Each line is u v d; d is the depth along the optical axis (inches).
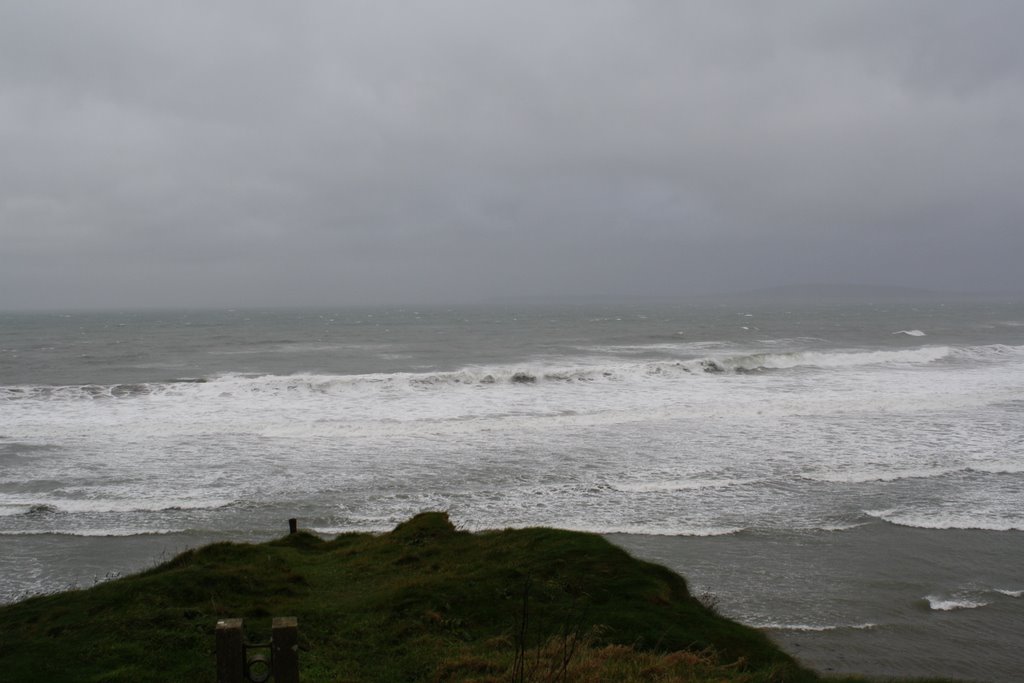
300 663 280.7
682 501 615.5
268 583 390.9
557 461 748.0
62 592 393.4
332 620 335.0
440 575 392.5
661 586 380.5
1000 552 504.7
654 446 812.0
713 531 542.0
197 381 1321.4
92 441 839.1
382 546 469.7
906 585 450.0
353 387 1238.9
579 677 259.8
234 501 626.5
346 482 679.7
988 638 383.6
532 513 588.7
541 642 302.2
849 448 798.5
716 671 285.9
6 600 432.5
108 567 488.1
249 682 183.9
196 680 263.1
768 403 1075.9
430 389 1234.6
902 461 742.5
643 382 1322.6
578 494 637.3
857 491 641.6
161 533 553.0
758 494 633.6
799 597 431.2
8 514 590.6
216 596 363.3
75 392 1172.5
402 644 303.9
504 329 3528.5
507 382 1312.7
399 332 3299.7
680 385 1282.0
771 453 777.6
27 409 1037.8
